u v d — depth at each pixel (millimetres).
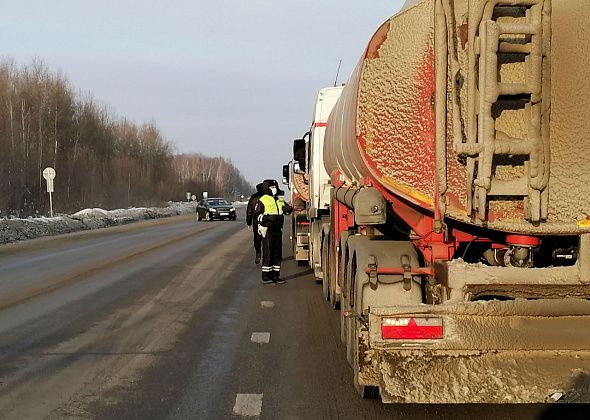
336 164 8750
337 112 8281
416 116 5551
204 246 21828
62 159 58156
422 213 5770
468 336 4590
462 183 5223
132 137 88062
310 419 5172
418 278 5672
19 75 56406
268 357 7098
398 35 5605
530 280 4762
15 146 50562
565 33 4824
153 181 89688
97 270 14836
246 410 5395
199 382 6191
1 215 45375
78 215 41312
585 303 4531
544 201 4828
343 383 6129
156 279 13344
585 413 5266
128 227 37094
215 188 140500
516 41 4777
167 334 8234
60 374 6461
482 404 5500
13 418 5234
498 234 5465
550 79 4824
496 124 4926
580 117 4848
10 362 6902
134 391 5918
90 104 67812
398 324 4617
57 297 11000
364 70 5688
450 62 5125
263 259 12859
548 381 4547
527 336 4559
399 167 5605
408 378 4609
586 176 4875
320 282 13016
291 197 23516
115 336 8109
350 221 7895
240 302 10648
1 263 16469
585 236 4766
